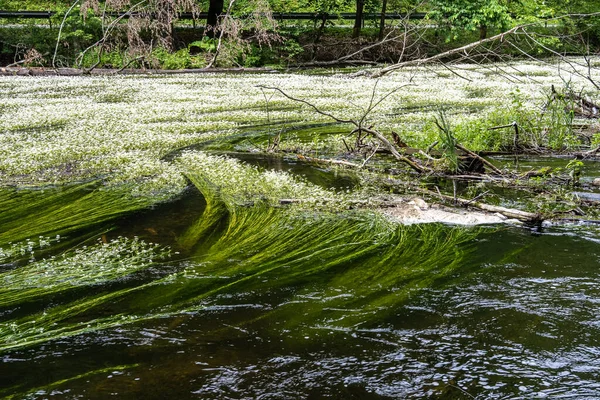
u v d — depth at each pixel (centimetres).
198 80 2489
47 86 2222
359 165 1034
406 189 891
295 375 395
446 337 444
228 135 1331
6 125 1390
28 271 572
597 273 563
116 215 758
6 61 3109
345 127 1438
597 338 442
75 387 382
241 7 3491
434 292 523
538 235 675
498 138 1192
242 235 677
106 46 2962
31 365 408
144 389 380
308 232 684
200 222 727
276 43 3572
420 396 373
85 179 945
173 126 1402
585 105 1627
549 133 1215
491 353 422
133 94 2002
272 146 1209
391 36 3678
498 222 723
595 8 3881
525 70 3028
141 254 620
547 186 903
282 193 844
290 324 466
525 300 505
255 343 437
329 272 570
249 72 3055
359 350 427
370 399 370
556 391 378
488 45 3797
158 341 440
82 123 1434
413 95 2017
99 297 515
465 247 637
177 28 3584
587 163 1073
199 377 393
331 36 3816
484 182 932
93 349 429
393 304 499
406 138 1178
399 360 413
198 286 537
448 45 3803
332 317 478
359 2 3728
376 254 615
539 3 3866
